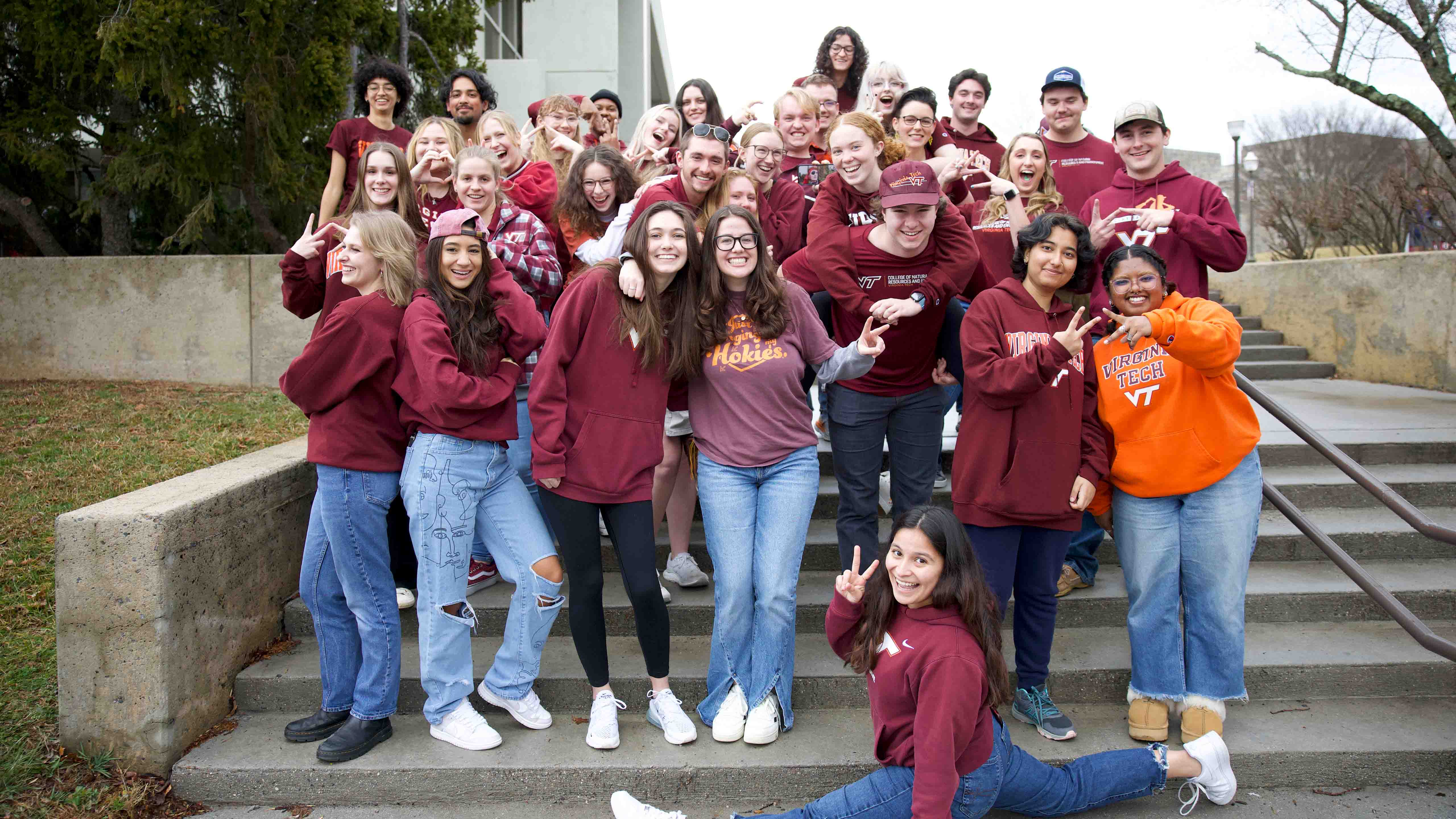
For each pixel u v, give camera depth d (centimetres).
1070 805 290
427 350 301
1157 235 384
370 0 866
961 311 358
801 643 382
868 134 362
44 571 412
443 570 312
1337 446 516
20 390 669
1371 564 434
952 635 266
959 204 463
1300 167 2077
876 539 359
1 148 827
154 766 313
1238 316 916
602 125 662
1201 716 321
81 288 706
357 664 332
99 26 736
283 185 828
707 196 393
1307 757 316
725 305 317
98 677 310
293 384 305
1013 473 310
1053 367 293
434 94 1065
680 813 302
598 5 1593
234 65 783
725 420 319
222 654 346
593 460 309
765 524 320
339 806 312
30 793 300
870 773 307
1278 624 398
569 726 340
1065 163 497
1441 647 304
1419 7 695
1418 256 723
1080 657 366
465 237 312
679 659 368
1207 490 316
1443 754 316
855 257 350
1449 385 701
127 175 794
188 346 709
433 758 316
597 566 317
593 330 307
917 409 354
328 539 314
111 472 505
